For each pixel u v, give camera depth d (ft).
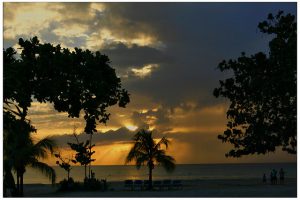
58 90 137.80
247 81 110.52
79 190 128.88
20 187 123.75
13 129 123.75
